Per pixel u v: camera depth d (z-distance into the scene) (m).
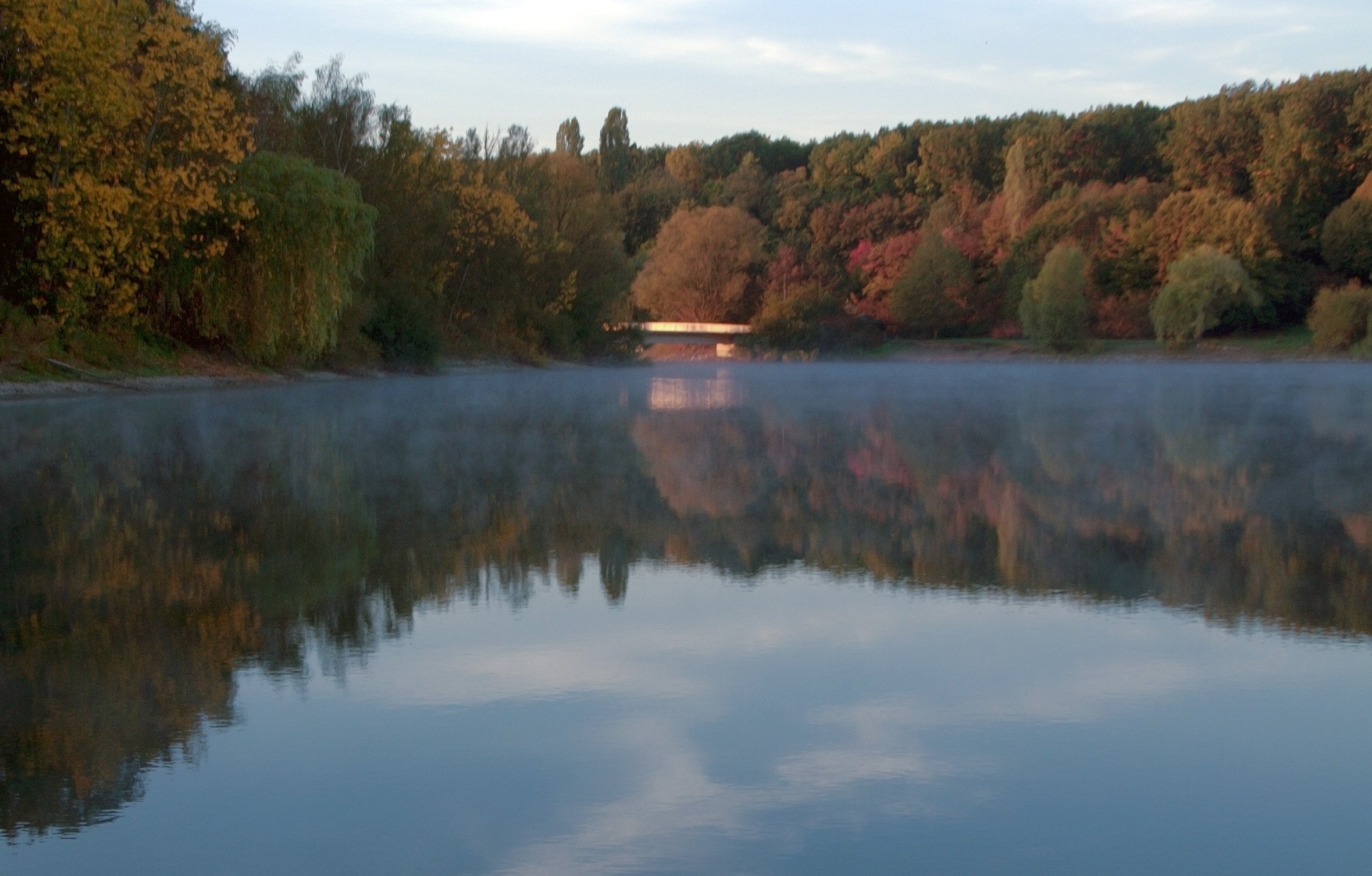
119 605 6.55
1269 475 13.55
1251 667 5.30
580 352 76.44
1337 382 49.06
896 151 143.00
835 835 3.54
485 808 3.74
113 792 3.87
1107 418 24.72
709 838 3.53
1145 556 8.26
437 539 8.89
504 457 15.42
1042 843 3.49
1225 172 105.06
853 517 10.17
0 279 30.70
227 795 3.84
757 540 8.90
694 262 112.19
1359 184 99.75
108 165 29.62
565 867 3.35
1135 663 5.38
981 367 83.44
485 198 61.19
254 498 11.12
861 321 108.75
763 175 141.75
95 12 28.34
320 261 35.62
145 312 35.62
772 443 17.95
